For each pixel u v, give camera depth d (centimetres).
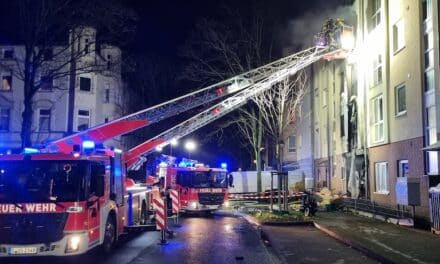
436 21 1694
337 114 3091
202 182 2562
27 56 2323
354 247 1315
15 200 1060
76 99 3875
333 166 3253
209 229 1836
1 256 1048
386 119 2170
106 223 1237
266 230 1786
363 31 2503
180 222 2141
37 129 3788
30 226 1050
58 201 1062
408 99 1959
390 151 2148
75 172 1086
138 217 1692
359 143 2566
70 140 1563
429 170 1795
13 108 3778
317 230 1777
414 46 1895
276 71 2312
